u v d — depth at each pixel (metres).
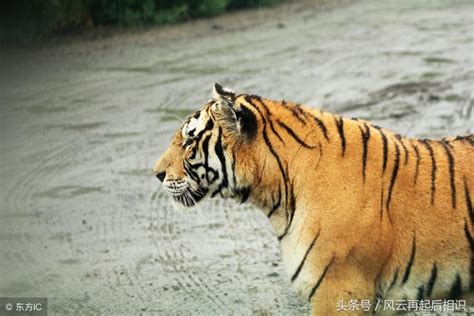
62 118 28.16
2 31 42.69
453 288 10.84
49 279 15.92
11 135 26.30
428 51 38.16
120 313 14.43
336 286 10.62
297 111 11.16
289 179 10.92
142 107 29.19
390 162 10.80
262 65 36.34
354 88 30.64
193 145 11.38
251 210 19.34
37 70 37.00
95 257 16.92
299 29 47.78
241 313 14.23
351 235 10.55
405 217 10.66
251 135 10.98
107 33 46.94
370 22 49.56
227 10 57.28
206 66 36.66
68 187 21.25
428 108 27.12
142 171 22.20
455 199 10.70
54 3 44.06
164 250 17.19
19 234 18.25
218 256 16.78
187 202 11.71
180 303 14.74
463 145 11.10
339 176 10.73
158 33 47.09
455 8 54.72
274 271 15.95
